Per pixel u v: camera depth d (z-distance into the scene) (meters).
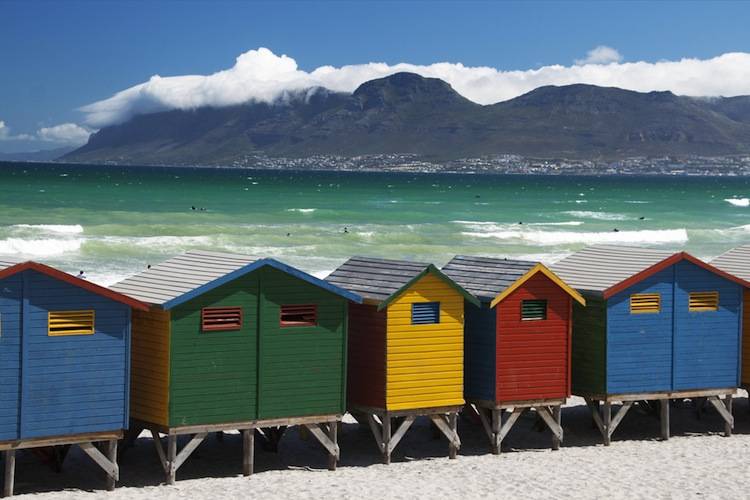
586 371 24.67
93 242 54.47
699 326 25.16
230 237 61.12
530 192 169.12
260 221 78.81
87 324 19.09
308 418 21.31
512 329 23.06
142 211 84.50
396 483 20.92
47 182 147.25
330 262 54.69
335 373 21.53
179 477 21.11
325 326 21.38
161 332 20.05
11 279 18.39
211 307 20.23
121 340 19.38
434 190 166.62
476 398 23.39
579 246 68.44
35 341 18.62
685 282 24.92
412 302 22.00
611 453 23.95
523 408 23.42
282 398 21.02
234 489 20.12
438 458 23.08
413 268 22.38
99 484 20.33
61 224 69.38
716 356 25.44
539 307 23.41
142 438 24.27
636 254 26.16
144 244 56.22
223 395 20.45
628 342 24.34
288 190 145.00
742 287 25.69
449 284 22.31
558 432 23.92
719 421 27.52
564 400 23.75
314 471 21.72
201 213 82.81
